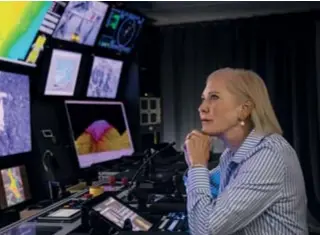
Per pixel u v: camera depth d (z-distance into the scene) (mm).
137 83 4477
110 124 4066
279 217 1075
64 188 2789
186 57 5094
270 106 1188
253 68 4902
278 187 1065
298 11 4762
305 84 4789
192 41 5070
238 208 1043
